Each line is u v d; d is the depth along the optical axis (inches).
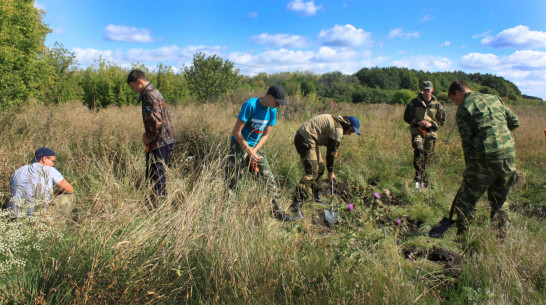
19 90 308.0
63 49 581.9
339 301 81.3
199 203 115.0
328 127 152.4
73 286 78.8
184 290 87.0
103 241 93.4
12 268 84.4
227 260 91.0
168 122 140.8
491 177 124.3
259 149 152.2
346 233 104.3
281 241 110.7
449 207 165.5
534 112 729.0
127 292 77.4
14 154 151.9
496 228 125.6
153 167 141.7
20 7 355.9
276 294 86.3
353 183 191.2
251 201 133.7
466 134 127.9
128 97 594.9
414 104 208.4
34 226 92.9
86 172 153.2
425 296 88.9
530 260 99.9
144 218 114.3
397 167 228.2
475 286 94.7
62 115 231.9
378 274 90.9
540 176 210.7
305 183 151.3
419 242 125.7
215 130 211.0
